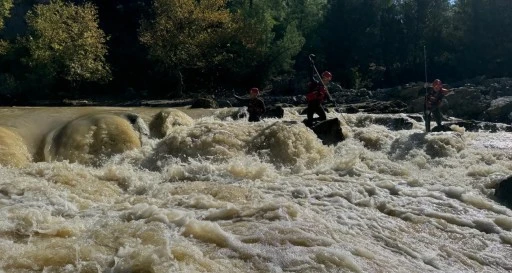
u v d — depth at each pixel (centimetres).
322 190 787
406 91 3506
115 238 511
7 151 1073
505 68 4372
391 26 4925
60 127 1266
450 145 1152
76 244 494
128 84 4475
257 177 891
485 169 972
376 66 5125
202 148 1115
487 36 4412
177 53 4066
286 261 473
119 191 805
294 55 4628
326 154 1123
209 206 657
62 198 698
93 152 1173
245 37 4275
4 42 4116
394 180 884
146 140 1271
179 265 440
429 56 4803
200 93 4212
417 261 544
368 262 497
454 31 4691
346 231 590
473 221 689
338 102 3412
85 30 3859
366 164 1016
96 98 3984
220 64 4372
